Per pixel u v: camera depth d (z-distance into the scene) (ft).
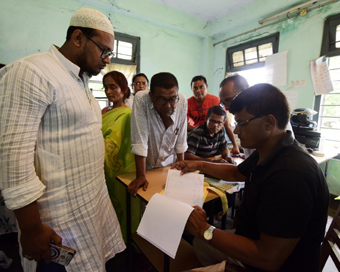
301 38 8.33
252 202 2.09
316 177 1.78
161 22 10.07
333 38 7.54
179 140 4.38
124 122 4.29
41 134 1.98
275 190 1.74
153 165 4.34
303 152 1.95
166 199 2.41
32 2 7.34
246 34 10.44
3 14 6.92
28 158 1.77
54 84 1.90
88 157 2.34
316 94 8.05
